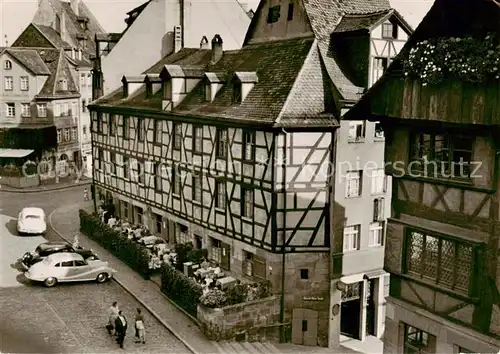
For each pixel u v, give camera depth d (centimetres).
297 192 2181
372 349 2281
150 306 2327
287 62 2423
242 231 2364
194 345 2003
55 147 5091
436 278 1477
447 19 1406
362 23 2362
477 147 1380
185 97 2828
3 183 4891
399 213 1597
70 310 2270
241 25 3903
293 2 2566
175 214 2873
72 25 6247
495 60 1259
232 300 2106
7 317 2177
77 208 4069
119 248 2902
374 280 2427
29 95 4978
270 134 2156
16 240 3219
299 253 2211
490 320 1366
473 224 1401
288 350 2152
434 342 1502
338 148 2197
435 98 1415
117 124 3444
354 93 2256
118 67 3709
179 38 3662
